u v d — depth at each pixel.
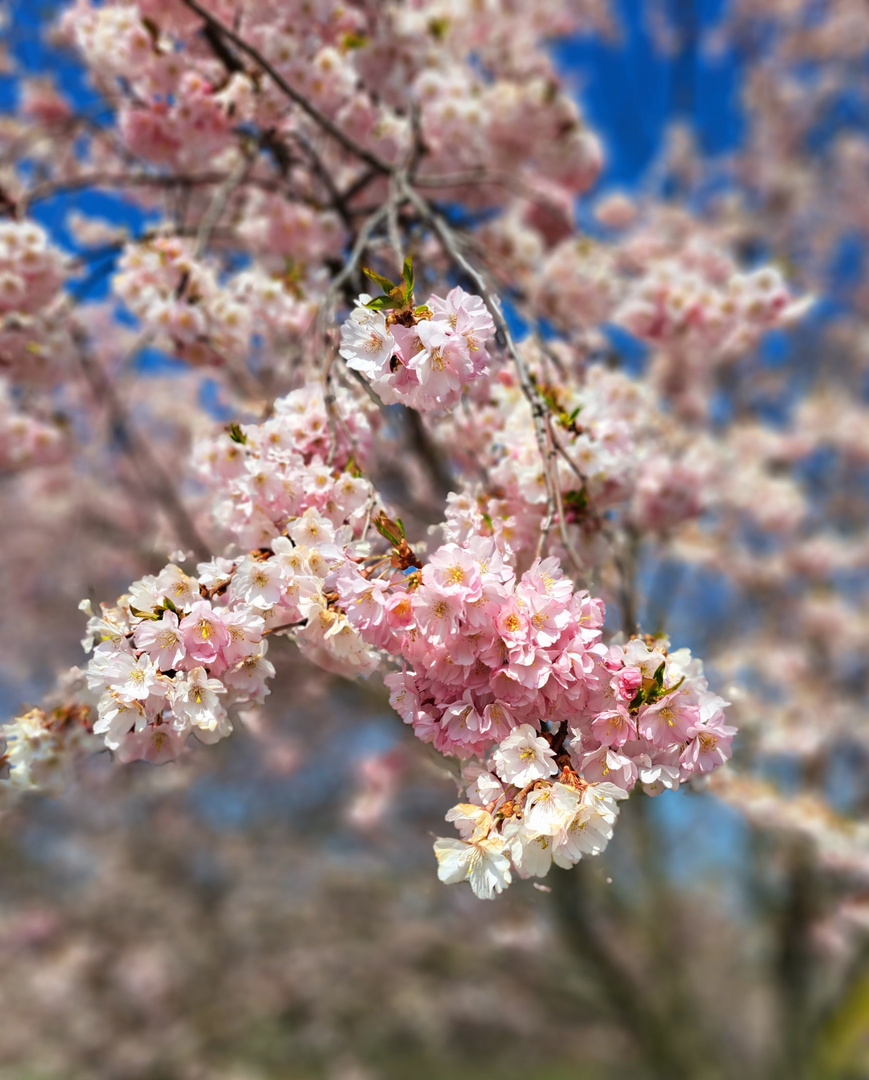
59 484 5.23
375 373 1.28
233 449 1.71
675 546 4.56
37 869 7.67
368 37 2.94
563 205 3.76
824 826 3.96
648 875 5.75
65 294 2.59
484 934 6.66
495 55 3.84
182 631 1.24
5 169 2.72
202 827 7.62
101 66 2.60
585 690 1.18
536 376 1.98
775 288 2.76
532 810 1.08
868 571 6.60
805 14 7.13
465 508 1.53
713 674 1.31
